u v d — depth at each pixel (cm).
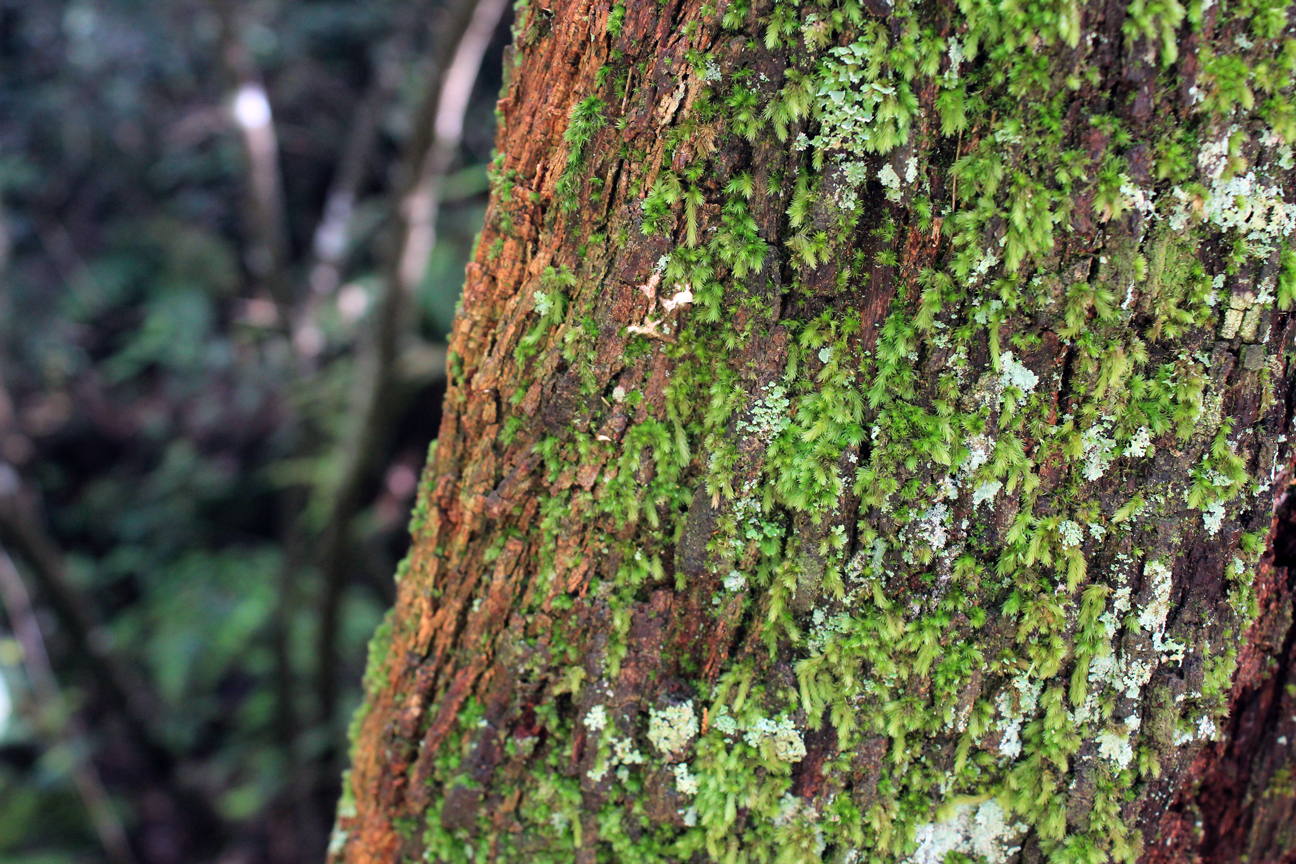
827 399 81
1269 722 90
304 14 330
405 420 324
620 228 82
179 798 288
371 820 92
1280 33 78
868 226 80
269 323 271
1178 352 81
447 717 89
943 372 81
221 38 242
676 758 85
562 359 83
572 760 87
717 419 82
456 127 209
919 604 83
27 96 344
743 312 81
